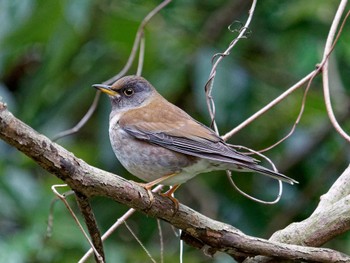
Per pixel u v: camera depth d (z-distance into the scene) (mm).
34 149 6746
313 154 13789
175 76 12992
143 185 7871
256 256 8453
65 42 12305
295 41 13883
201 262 12492
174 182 9125
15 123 6594
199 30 13812
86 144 13688
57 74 13125
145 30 12719
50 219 9977
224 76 12633
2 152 13016
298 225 8703
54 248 11469
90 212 7422
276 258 8227
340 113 13570
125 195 7508
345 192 9016
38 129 12820
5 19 12242
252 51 13938
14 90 14406
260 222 13250
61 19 12141
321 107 13453
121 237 13109
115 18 12672
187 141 8914
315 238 8555
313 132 13688
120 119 9414
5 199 11797
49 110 12852
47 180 12742
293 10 13703
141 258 11992
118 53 13133
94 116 13852
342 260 8133
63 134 10172
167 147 8992
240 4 13836
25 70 14414
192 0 14172
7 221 11867
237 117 12680
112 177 7367
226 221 13273
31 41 12758
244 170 8867
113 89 10359
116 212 13086
